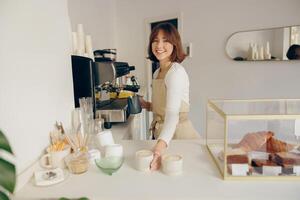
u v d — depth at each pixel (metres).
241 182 0.84
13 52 0.84
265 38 2.44
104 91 1.83
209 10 2.76
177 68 1.24
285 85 2.40
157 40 1.35
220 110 0.97
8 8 0.81
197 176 0.89
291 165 0.87
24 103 0.90
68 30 1.31
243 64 2.62
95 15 2.72
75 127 1.27
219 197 0.75
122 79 2.39
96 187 0.83
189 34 2.96
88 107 1.38
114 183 0.85
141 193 0.78
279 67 2.41
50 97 1.10
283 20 2.34
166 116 1.20
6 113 0.80
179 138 1.39
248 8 2.52
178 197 0.75
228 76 2.75
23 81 0.89
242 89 2.67
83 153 1.01
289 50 2.30
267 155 0.91
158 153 0.99
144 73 3.48
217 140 1.10
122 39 3.55
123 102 1.84
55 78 1.15
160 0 3.15
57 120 1.16
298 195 0.76
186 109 1.42
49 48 1.09
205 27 2.82
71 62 1.41
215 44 2.78
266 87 2.52
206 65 2.89
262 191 0.78
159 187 0.81
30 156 0.93
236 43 2.63
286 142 0.95
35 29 0.98
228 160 0.89
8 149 0.44
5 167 0.43
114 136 1.43
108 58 2.06
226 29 2.68
